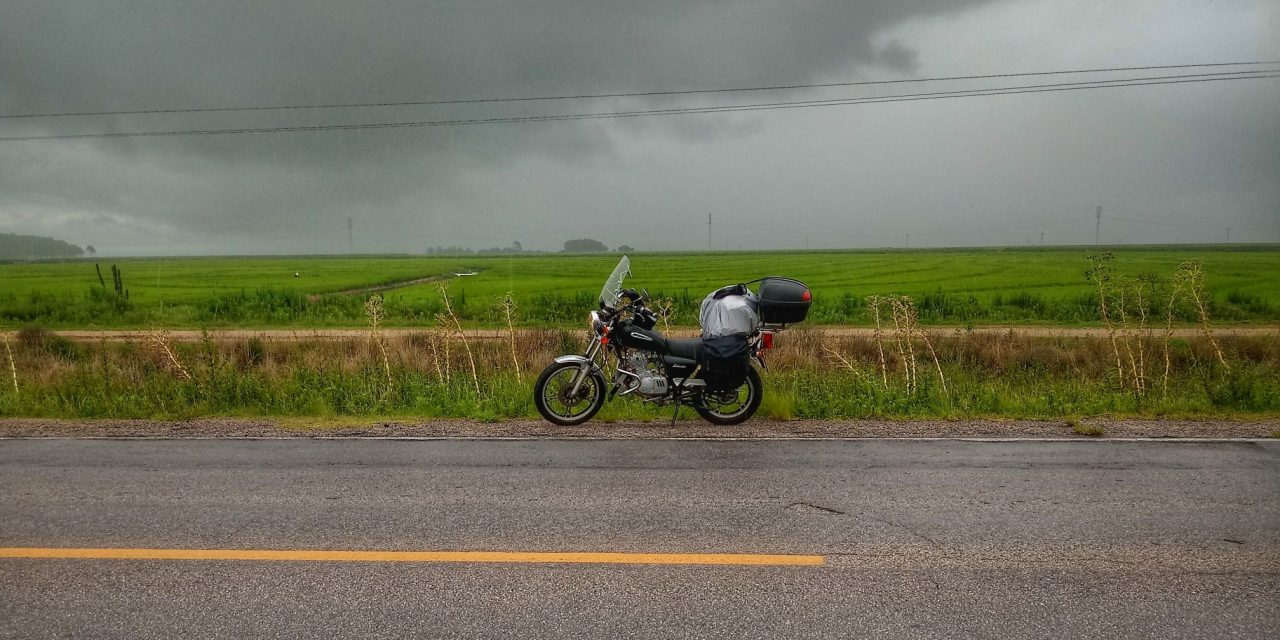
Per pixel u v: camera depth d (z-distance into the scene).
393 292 37.50
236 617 3.57
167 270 77.69
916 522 4.85
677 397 7.92
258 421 8.23
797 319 7.93
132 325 23.14
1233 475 5.91
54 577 4.03
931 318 22.41
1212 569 4.09
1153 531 4.68
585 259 112.69
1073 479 5.82
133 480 5.86
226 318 24.78
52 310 26.36
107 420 8.39
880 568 4.11
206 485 5.71
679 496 5.40
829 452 6.69
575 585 3.90
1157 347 14.27
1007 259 74.50
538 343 14.76
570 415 8.12
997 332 16.92
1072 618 3.53
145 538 4.59
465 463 6.34
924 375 11.02
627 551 4.36
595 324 7.88
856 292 33.91
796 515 4.98
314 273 65.19
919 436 7.32
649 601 3.71
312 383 10.05
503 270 68.56
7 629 3.46
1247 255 75.94
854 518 4.92
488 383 10.48
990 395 9.22
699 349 7.83
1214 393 8.94
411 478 5.89
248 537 4.60
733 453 6.66
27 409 8.95
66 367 12.80
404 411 8.81
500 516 4.98
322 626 3.47
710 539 4.54
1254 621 3.51
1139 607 3.65
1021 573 4.04
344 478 5.90
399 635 3.38
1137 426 7.71
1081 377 12.59
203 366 11.16
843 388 9.51
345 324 23.22
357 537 4.60
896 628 3.43
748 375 8.05
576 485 5.68
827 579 3.96
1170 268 51.12
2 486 5.71
